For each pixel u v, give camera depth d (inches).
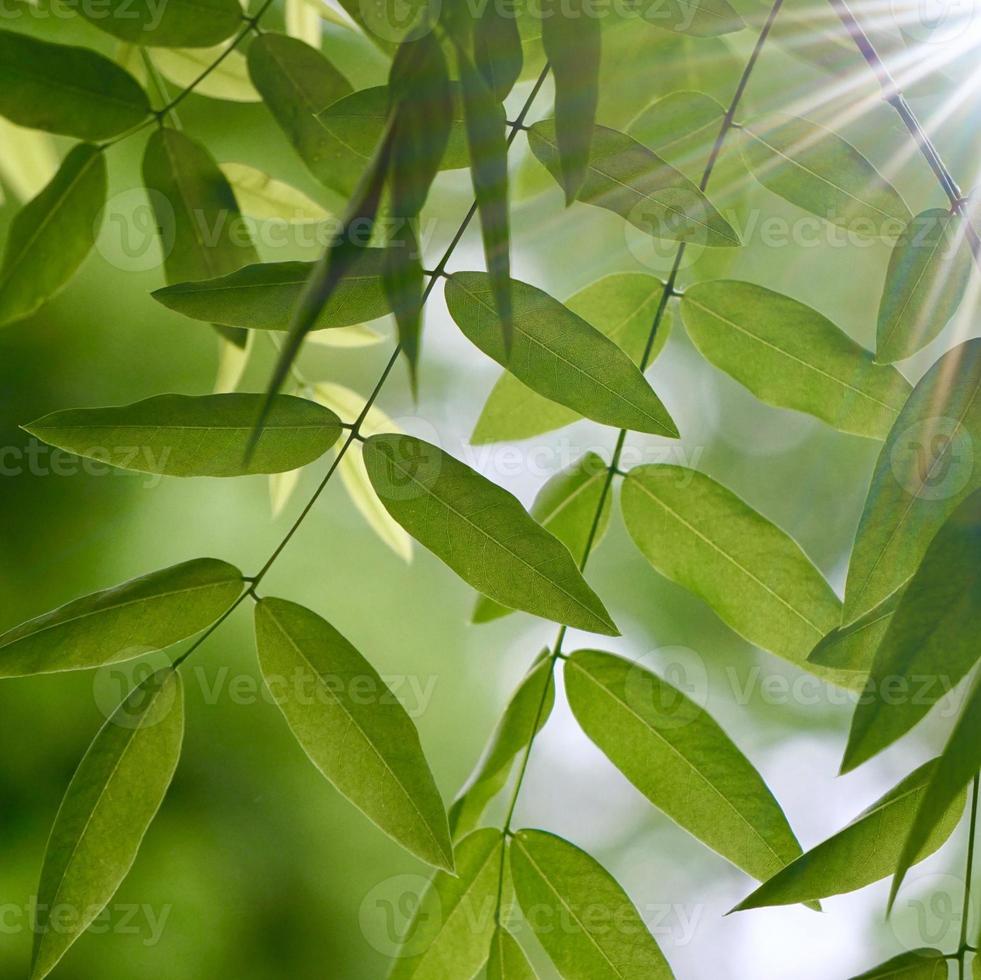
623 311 32.4
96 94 32.0
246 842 59.1
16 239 31.9
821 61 31.5
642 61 33.4
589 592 29.8
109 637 30.2
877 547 29.1
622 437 32.2
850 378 31.7
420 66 27.9
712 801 30.9
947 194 30.3
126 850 30.1
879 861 29.4
